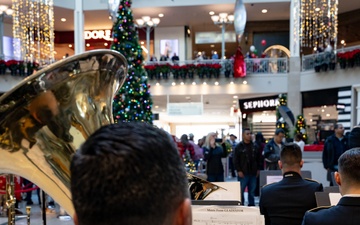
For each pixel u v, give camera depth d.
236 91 13.27
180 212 0.49
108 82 1.20
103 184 0.45
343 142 5.61
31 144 1.09
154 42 16.77
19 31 13.58
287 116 9.56
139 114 6.02
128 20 6.05
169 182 0.47
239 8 12.81
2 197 4.29
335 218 1.45
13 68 12.20
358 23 15.44
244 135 5.56
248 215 1.29
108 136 0.49
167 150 0.50
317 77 12.45
